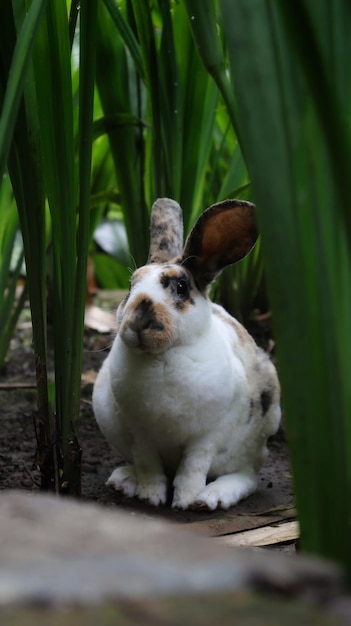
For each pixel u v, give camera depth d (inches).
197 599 20.1
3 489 51.9
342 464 30.8
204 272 50.0
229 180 62.5
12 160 44.9
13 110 35.1
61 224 45.1
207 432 51.1
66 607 19.4
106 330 80.5
